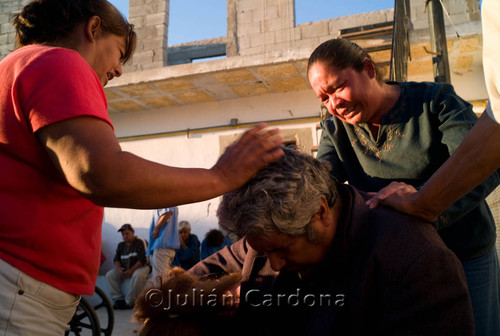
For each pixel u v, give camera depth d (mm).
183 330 1070
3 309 1101
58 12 1317
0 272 1103
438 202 1153
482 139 1065
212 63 6461
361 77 1604
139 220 7812
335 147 1872
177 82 6844
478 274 1509
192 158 7664
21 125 1094
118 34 1426
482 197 1354
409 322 1022
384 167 1700
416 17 5988
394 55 3695
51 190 1154
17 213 1122
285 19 7621
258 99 7477
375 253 1087
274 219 1017
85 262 1259
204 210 7328
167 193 995
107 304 3221
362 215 1184
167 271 1229
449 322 997
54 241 1162
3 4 8859
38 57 1135
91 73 1177
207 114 7723
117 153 993
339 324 1126
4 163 1128
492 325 1540
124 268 7043
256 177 1060
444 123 1505
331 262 1182
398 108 1629
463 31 4672
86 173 973
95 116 1044
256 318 1314
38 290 1154
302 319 1279
